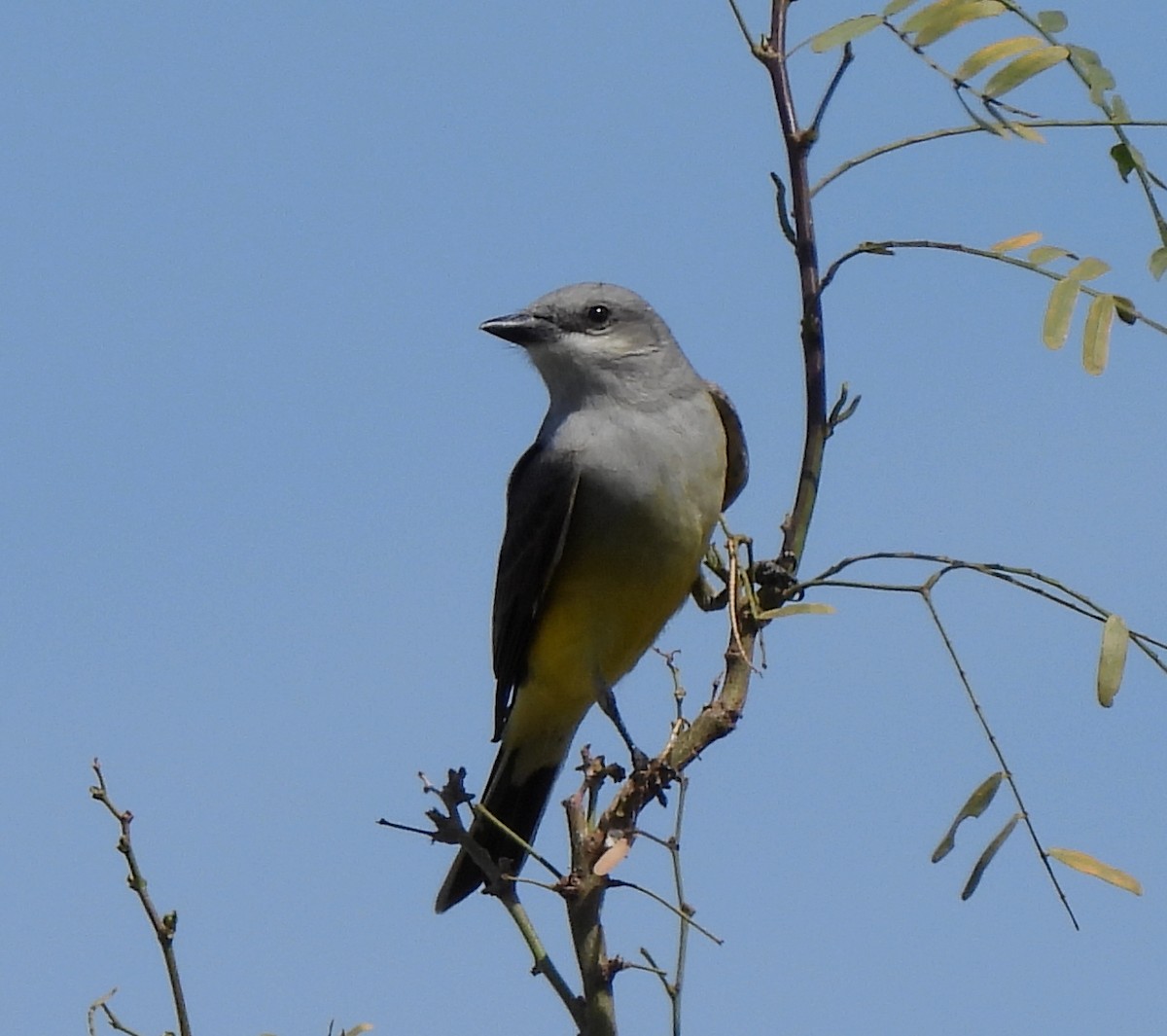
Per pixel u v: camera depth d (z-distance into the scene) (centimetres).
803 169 717
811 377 726
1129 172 600
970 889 595
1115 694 588
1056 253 609
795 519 720
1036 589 629
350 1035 598
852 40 617
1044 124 599
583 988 622
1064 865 582
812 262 718
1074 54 601
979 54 600
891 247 679
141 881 636
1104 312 574
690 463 1080
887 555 666
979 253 625
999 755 605
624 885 623
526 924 639
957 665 620
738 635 706
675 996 600
